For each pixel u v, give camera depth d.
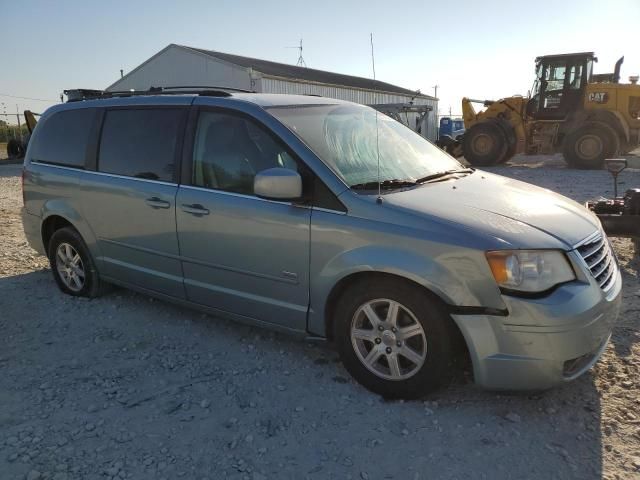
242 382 3.52
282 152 3.55
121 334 4.30
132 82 30.39
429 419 3.08
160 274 4.27
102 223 4.59
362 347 3.35
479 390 3.35
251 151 3.69
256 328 4.34
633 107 16.83
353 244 3.19
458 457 2.76
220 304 3.96
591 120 16.88
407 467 2.70
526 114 18.27
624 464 2.68
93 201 4.61
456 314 2.95
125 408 3.24
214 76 27.52
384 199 3.21
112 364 3.80
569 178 14.29
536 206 3.37
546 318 2.80
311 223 3.34
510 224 3.04
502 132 17.95
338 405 3.24
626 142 17.16
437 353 3.05
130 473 2.67
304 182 3.40
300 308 3.51
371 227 3.14
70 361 3.86
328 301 3.38
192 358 3.87
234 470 2.69
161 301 4.97
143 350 4.01
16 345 4.14
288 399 3.31
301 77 30.56
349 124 4.05
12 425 3.07
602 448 2.80
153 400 3.32
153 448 2.86
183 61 28.41
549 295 2.86
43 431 3.01
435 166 4.14
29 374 3.68
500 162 18.64
